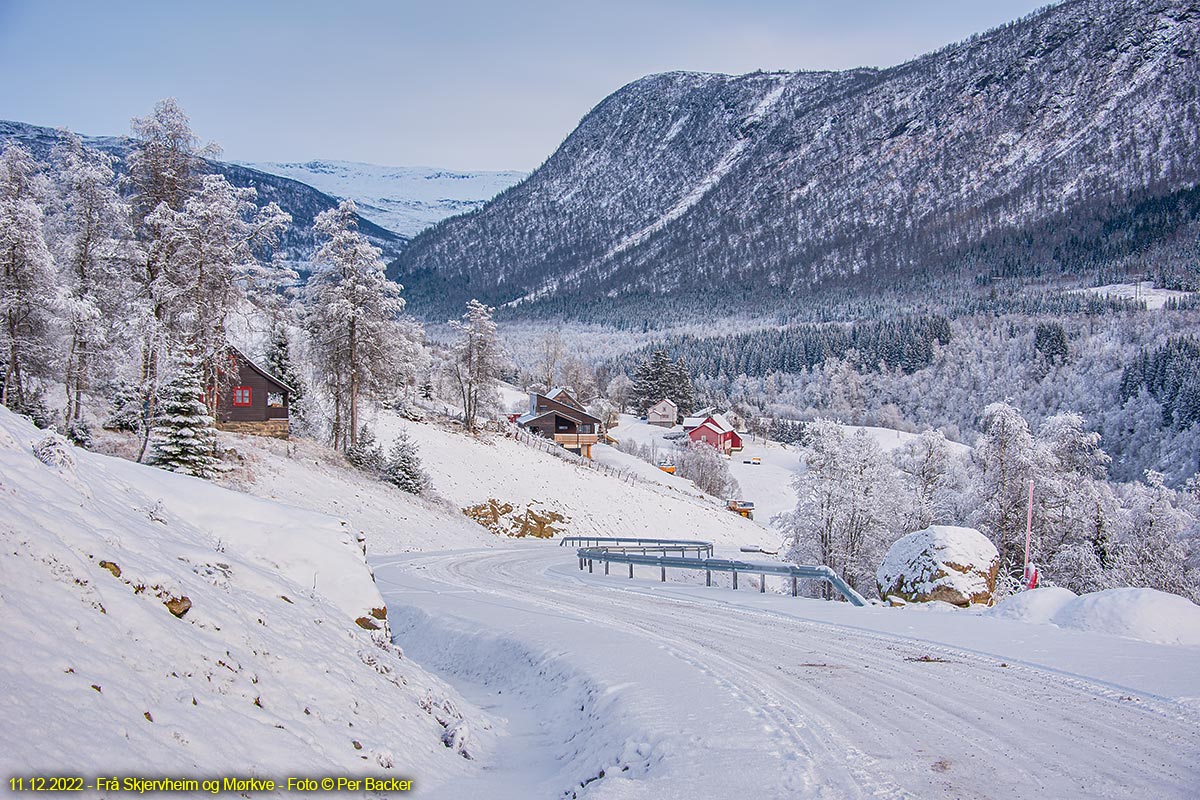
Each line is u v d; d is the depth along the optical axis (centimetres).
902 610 1612
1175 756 704
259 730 611
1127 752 719
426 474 4903
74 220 3309
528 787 813
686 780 710
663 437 12662
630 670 1140
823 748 763
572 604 1912
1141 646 1147
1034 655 1111
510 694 1273
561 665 1239
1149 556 3841
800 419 17225
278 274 3678
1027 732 789
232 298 3462
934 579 1862
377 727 766
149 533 803
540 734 1048
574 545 4688
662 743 812
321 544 1084
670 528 5941
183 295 3325
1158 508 3884
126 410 3694
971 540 1931
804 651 1252
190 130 3475
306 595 958
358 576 1082
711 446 10431
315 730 675
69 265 3334
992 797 628
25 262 3020
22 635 508
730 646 1309
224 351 3581
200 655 640
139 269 3394
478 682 1391
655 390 14500
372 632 1035
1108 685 936
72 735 458
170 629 641
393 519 3888
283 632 801
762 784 682
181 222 3291
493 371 6812
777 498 9775
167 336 3194
